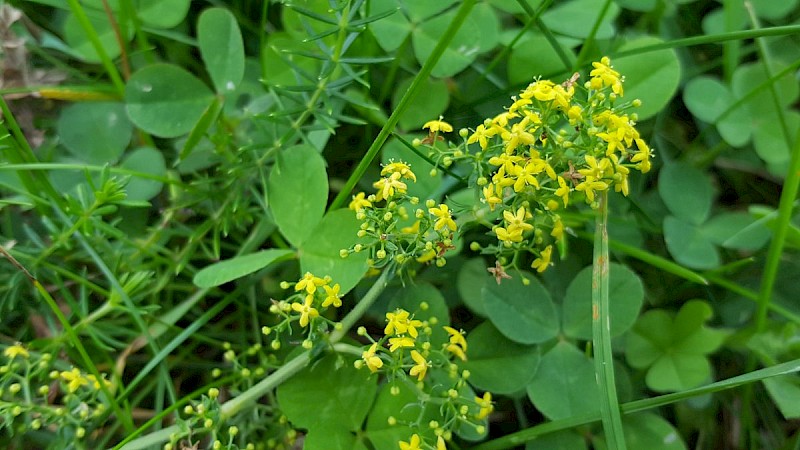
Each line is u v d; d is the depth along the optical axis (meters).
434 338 0.15
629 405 0.14
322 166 0.15
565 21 0.17
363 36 0.17
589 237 0.17
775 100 0.17
